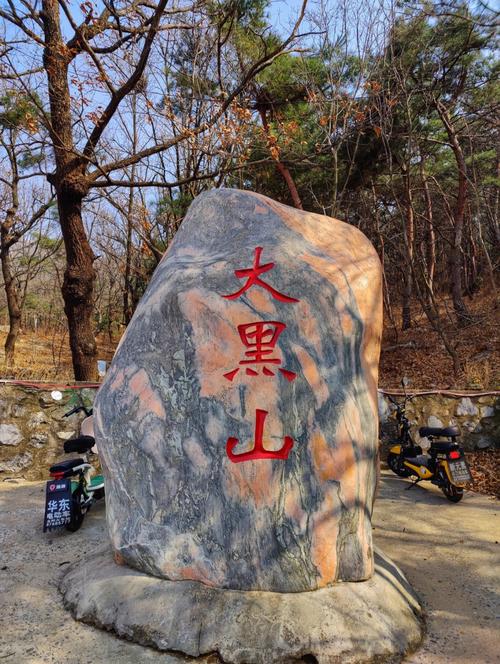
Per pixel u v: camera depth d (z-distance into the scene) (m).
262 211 3.68
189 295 3.29
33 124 7.77
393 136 11.11
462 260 21.06
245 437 3.02
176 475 3.07
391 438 6.84
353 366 3.29
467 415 6.79
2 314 23.06
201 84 11.40
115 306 21.62
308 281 3.29
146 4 8.73
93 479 4.89
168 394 3.20
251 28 10.72
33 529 4.40
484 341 12.85
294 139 10.47
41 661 2.54
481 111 14.49
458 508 5.12
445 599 3.28
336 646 2.55
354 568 2.96
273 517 2.91
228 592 2.83
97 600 2.92
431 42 10.27
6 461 6.04
